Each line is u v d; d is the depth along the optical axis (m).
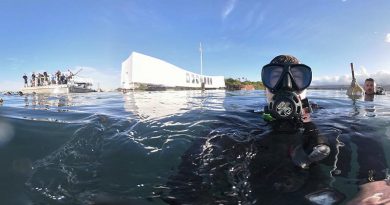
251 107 4.68
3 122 4.02
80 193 2.34
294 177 2.19
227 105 5.21
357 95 7.38
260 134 2.88
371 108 4.46
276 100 2.89
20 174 2.70
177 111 4.49
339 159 2.35
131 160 2.73
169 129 3.32
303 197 1.97
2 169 2.77
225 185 2.19
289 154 2.47
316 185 2.08
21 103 6.81
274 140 2.72
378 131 2.96
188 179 2.32
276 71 3.08
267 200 1.98
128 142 3.07
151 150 2.85
